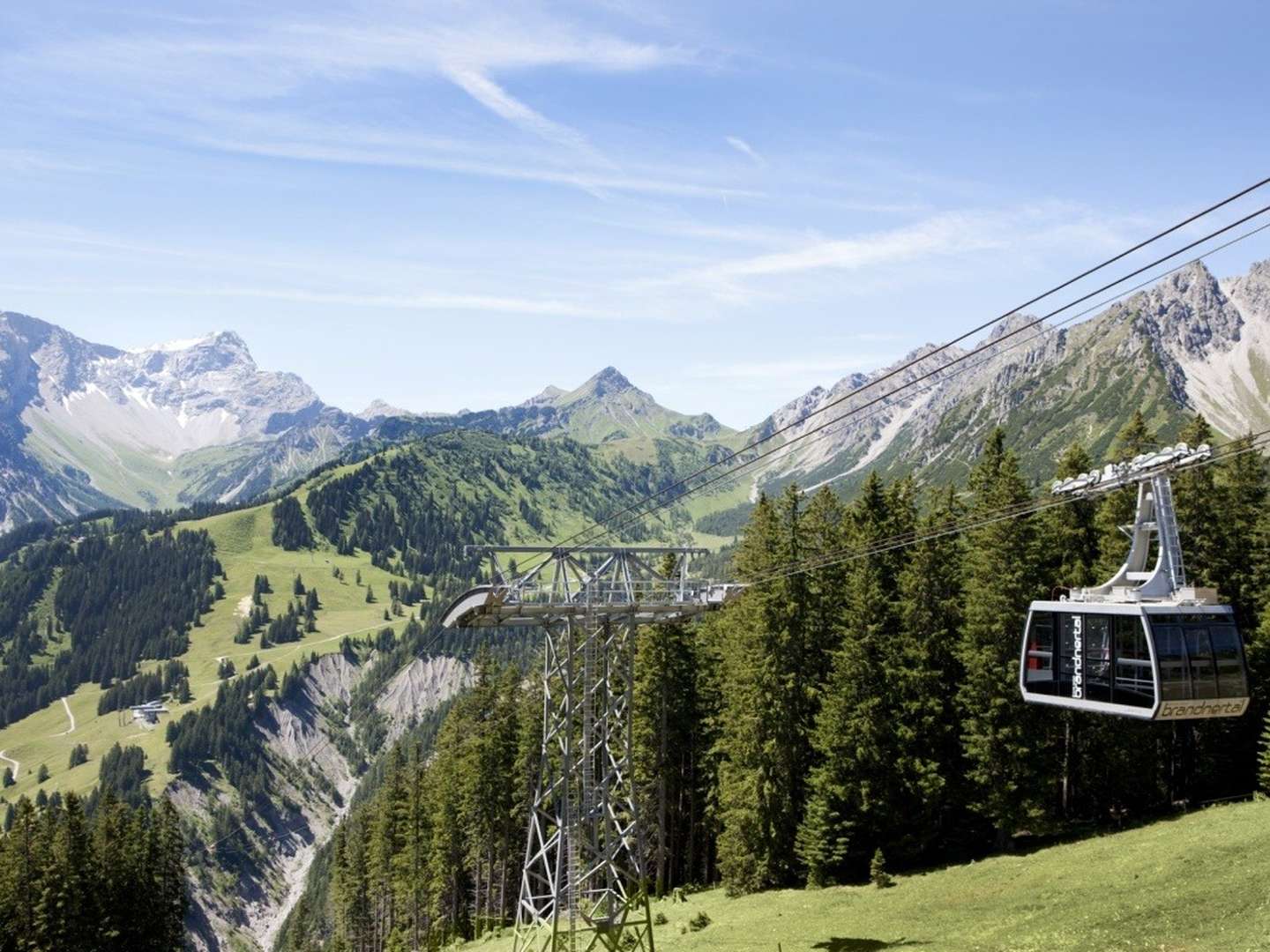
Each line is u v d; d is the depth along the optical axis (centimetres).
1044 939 4022
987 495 6328
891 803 6250
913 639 6419
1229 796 5719
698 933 5666
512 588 4491
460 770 9938
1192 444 6106
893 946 4522
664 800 7744
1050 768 5903
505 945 7456
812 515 7369
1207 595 3516
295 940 16075
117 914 8512
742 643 6962
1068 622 3756
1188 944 3562
